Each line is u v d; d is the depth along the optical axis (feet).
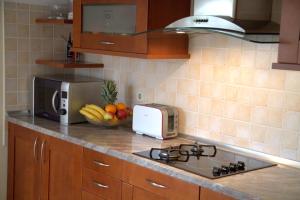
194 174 7.55
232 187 6.98
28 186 11.49
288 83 8.25
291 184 7.25
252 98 8.86
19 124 11.52
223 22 7.43
